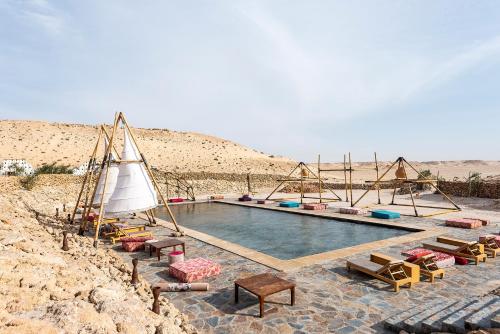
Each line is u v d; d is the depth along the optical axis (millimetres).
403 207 27375
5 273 6633
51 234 14734
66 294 6531
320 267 11438
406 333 6516
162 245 13047
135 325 5812
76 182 33781
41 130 82312
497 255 12734
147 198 17766
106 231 17641
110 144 16719
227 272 11172
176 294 9289
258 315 7863
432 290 9234
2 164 38031
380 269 9852
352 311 7988
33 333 4680
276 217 25250
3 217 13289
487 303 7023
